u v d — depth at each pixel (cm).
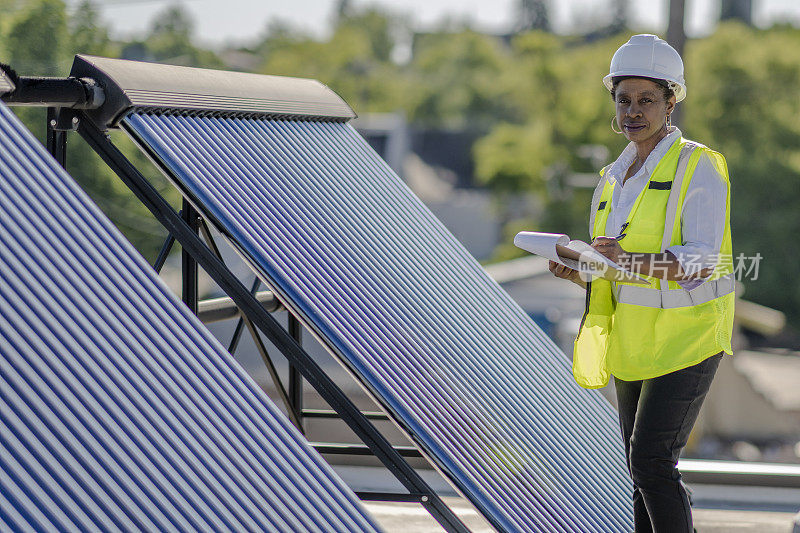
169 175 427
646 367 425
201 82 491
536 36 5244
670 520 425
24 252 324
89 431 287
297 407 589
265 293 570
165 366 325
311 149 543
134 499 277
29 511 252
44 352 299
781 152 4403
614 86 441
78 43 2455
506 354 523
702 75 4534
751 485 637
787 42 4578
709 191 418
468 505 618
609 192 454
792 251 4162
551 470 459
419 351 455
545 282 3938
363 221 525
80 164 2178
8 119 368
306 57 5731
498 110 5853
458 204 5941
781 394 3152
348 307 441
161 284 355
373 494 416
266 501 307
